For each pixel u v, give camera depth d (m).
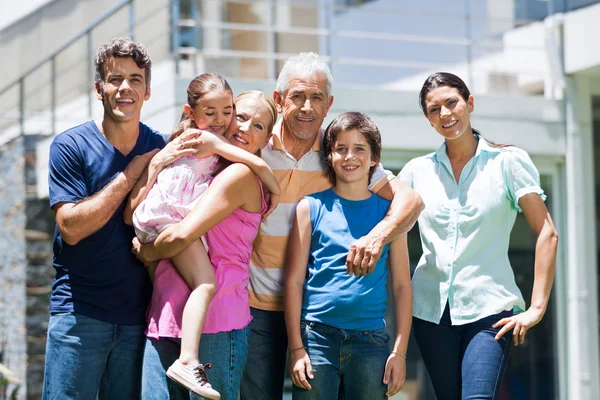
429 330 4.17
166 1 9.02
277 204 3.95
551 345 7.53
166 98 6.64
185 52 7.02
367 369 3.85
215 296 3.67
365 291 3.86
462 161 4.22
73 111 9.41
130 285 3.80
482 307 4.04
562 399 7.47
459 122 4.12
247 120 3.86
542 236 4.04
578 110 7.63
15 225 8.89
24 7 10.88
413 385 7.32
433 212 4.20
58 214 3.69
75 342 3.72
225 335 3.66
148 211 3.66
